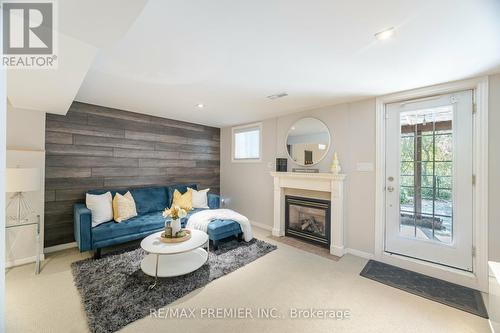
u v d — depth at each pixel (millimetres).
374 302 1977
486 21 1369
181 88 2592
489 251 2145
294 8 1263
